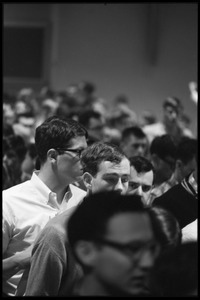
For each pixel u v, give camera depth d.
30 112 13.52
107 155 4.36
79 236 2.73
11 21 22.28
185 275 2.87
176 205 4.92
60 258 3.97
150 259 2.74
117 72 21.09
